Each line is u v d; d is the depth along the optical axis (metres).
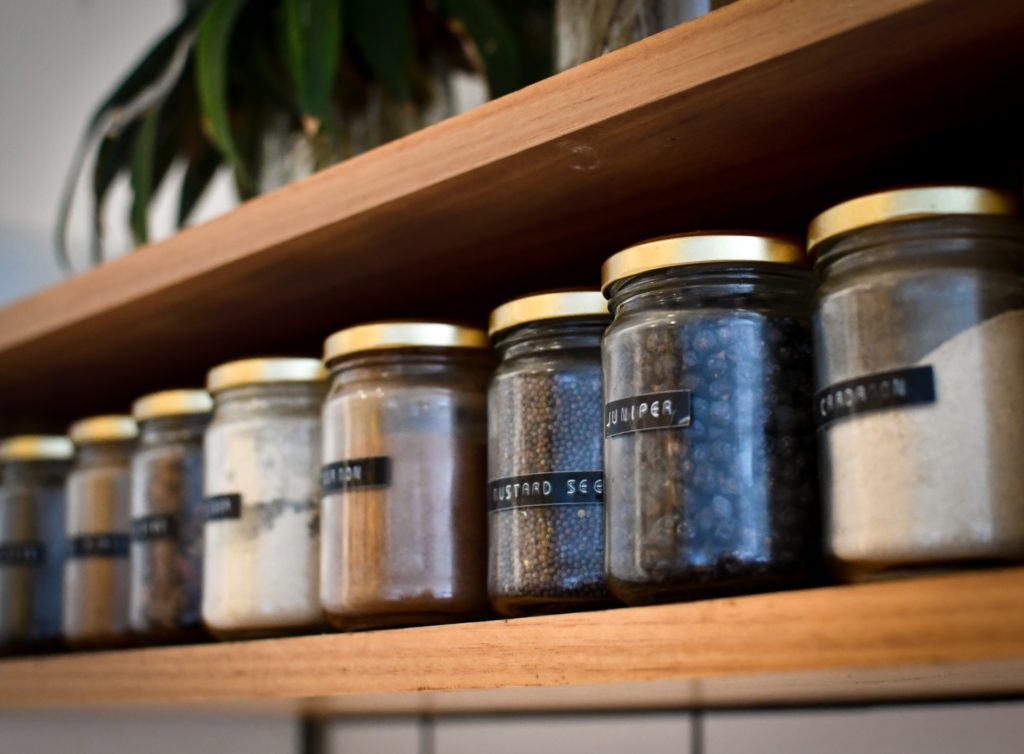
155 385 1.33
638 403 0.72
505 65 1.09
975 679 0.74
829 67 0.66
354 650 0.83
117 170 1.29
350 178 0.86
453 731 1.32
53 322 1.11
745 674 0.63
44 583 1.25
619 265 0.75
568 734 1.23
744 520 0.68
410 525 0.85
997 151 0.77
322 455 0.92
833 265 0.69
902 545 0.61
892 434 0.62
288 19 1.05
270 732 1.48
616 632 0.69
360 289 1.01
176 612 1.05
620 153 0.76
